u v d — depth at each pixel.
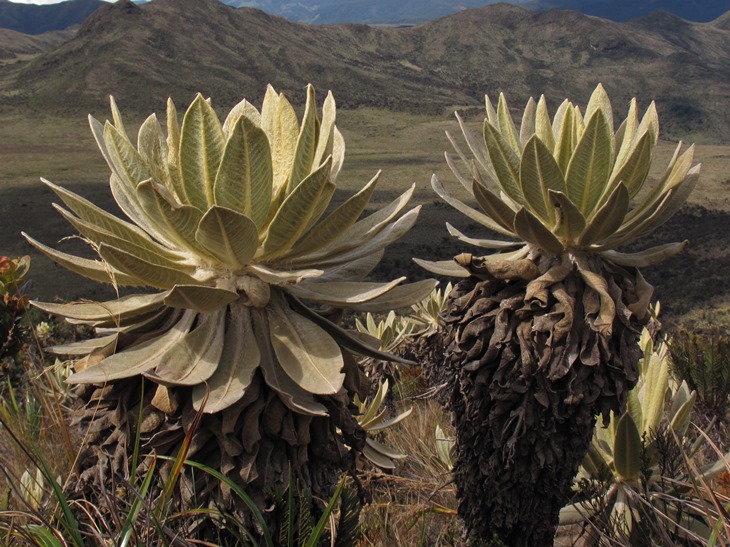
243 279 2.00
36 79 184.62
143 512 1.89
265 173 1.89
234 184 1.88
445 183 96.81
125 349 2.03
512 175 2.59
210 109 1.93
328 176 1.89
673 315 30.33
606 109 2.65
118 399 1.94
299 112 173.75
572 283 2.44
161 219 2.01
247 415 1.88
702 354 4.05
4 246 63.50
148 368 1.89
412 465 3.69
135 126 153.62
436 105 192.12
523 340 2.33
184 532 1.87
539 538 2.51
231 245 1.88
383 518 2.88
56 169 115.12
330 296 2.05
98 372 1.85
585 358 2.29
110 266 1.94
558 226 2.42
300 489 1.91
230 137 1.82
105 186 97.00
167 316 2.11
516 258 2.59
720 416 3.98
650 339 3.70
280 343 1.98
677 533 2.66
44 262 50.12
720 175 90.75
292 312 2.06
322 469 2.01
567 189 2.47
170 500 1.90
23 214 79.50
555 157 2.61
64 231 71.00
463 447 2.55
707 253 46.16
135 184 2.06
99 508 1.99
